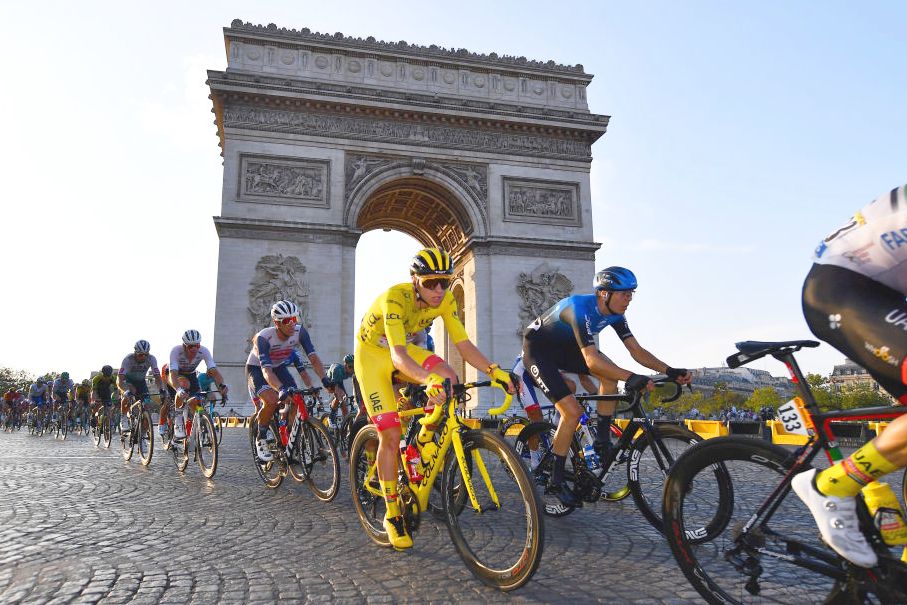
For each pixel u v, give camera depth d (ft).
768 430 80.69
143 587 19.92
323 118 162.91
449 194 172.76
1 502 35.83
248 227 151.33
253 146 156.76
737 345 15.20
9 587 20.01
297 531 28.04
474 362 22.00
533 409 33.73
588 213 176.76
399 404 28.91
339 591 19.38
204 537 26.94
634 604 18.01
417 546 24.88
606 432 28.35
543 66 180.96
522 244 168.76
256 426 41.68
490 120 171.32
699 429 98.84
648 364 27.89
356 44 168.35
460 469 20.31
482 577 19.57
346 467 49.75
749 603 14.69
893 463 11.70
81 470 51.11
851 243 13.14
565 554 23.82
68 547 25.17
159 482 43.91
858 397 414.82
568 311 27.91
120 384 57.77
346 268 158.20
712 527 15.69
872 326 12.25
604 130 178.70
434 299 22.08
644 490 26.58
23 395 154.51
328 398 143.64
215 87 153.69
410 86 171.22
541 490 33.50
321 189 159.22
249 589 19.67
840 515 12.40
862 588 12.60
